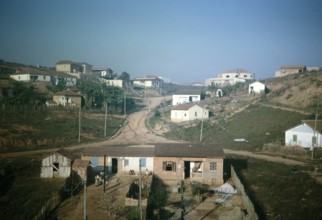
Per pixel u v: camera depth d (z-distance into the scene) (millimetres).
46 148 61438
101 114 94938
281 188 36906
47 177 41438
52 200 31891
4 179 41062
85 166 41562
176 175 42312
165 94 157625
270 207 31422
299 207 30375
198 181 41625
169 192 37781
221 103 102500
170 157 42188
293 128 60375
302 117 70875
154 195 33844
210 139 72312
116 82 145125
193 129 80625
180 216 30547
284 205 31391
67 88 104562
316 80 91750
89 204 33500
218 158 41688
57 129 74188
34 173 44188
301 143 59188
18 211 31016
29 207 31953
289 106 83062
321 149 56188
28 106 85500
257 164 49750
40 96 94750
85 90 100750
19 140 62656
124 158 45312
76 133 73125
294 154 56594
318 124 58938
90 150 46938
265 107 87750
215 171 41719
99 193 37250
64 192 35750
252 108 90000
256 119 79438
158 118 97062
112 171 46156
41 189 37188
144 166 45625
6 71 124188
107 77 154375
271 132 68188
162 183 41188
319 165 48062
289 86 98938
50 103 93000
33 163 49188
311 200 32156
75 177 41156
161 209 32281
